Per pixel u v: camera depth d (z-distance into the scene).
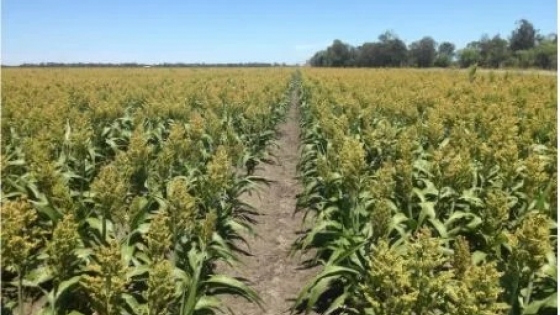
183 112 15.43
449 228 6.82
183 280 5.36
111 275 4.11
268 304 6.78
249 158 12.39
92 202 7.14
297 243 7.96
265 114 15.87
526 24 90.88
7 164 7.81
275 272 7.72
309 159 11.87
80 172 9.04
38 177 6.70
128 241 5.75
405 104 15.21
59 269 4.58
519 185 7.44
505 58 79.44
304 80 39.62
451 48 111.56
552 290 4.77
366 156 11.39
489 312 3.61
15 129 12.24
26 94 22.23
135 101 20.80
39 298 5.96
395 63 109.38
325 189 8.30
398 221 6.16
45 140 9.47
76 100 20.83
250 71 58.66
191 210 5.77
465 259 4.56
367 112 14.54
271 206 10.81
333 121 12.97
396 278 3.91
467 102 16.03
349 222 6.76
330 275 5.24
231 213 8.89
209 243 6.43
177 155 9.28
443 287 4.04
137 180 8.19
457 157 7.09
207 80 38.03
